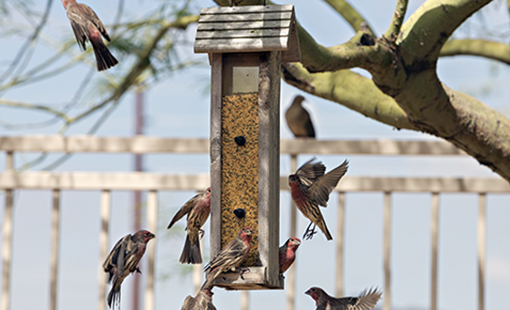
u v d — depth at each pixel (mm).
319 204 8312
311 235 8641
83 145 12586
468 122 10828
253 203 8078
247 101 8227
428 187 12445
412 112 10812
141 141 12562
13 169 12523
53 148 12562
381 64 10281
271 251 7984
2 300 12250
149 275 12219
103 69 8102
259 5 8750
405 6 10211
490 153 10977
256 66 8234
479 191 12422
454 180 12445
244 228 7664
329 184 8312
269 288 8117
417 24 10359
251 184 8109
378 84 10594
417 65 10406
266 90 8109
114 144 12578
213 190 8109
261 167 8023
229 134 8219
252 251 7965
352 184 12484
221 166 8180
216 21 8398
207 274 7574
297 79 11492
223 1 9695
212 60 8281
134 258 7789
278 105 8500
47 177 12398
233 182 8148
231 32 8242
